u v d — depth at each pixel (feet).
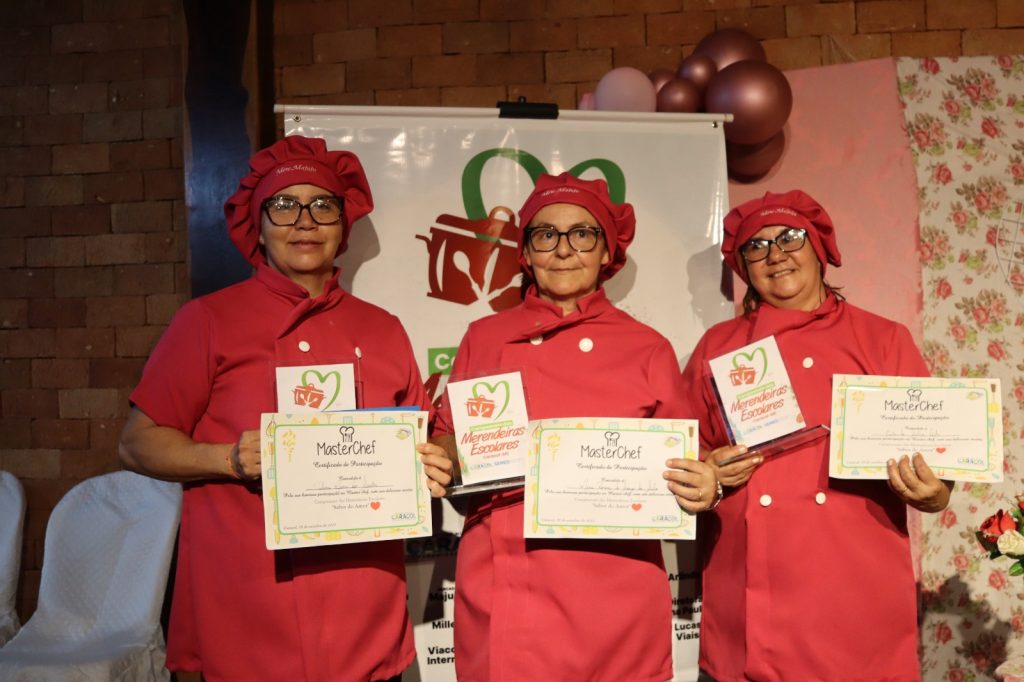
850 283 9.45
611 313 6.64
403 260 8.05
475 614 6.14
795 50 9.88
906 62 9.59
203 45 9.23
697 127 8.34
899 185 9.48
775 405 6.51
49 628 8.08
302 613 5.76
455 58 10.02
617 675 5.89
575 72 9.98
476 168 8.15
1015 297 9.40
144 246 10.05
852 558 6.42
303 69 10.10
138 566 8.20
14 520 9.19
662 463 5.83
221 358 6.04
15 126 10.21
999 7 9.87
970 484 9.19
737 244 7.20
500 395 6.04
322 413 5.68
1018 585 9.11
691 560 7.88
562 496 5.81
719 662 6.75
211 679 5.78
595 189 6.81
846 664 6.31
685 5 9.95
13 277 10.19
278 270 6.52
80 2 10.16
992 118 9.56
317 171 6.49
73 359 10.11
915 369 6.78
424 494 5.77
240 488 5.92
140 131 10.07
